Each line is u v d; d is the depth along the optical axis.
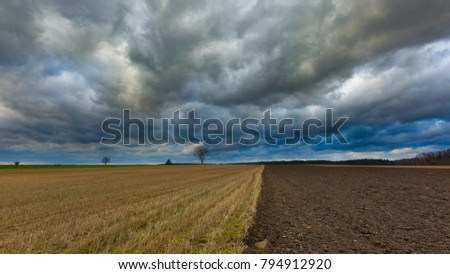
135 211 14.16
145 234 9.41
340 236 9.74
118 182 36.03
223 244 8.70
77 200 19.44
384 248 8.42
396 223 11.35
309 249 8.48
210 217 12.12
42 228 11.23
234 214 13.45
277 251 8.38
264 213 14.12
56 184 33.88
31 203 18.50
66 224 11.59
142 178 44.44
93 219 12.29
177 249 8.04
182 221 11.48
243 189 24.11
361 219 12.21
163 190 25.16
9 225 12.30
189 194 21.45
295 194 21.64
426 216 12.60
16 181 39.81
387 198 18.34
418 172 48.22
